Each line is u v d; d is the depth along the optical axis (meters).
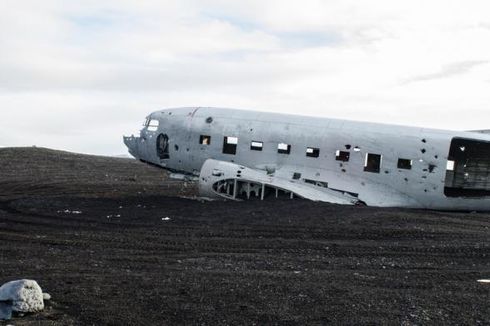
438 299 8.28
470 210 23.67
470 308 7.82
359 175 23.48
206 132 25.36
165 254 12.62
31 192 28.00
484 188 24.09
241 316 7.25
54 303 7.55
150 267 10.66
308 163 23.86
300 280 9.40
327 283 9.22
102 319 6.98
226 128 25.06
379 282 9.52
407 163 23.20
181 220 18.62
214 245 14.02
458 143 24.05
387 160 23.28
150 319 7.05
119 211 20.69
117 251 12.89
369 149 23.36
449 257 12.87
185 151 25.84
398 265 11.59
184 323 6.95
